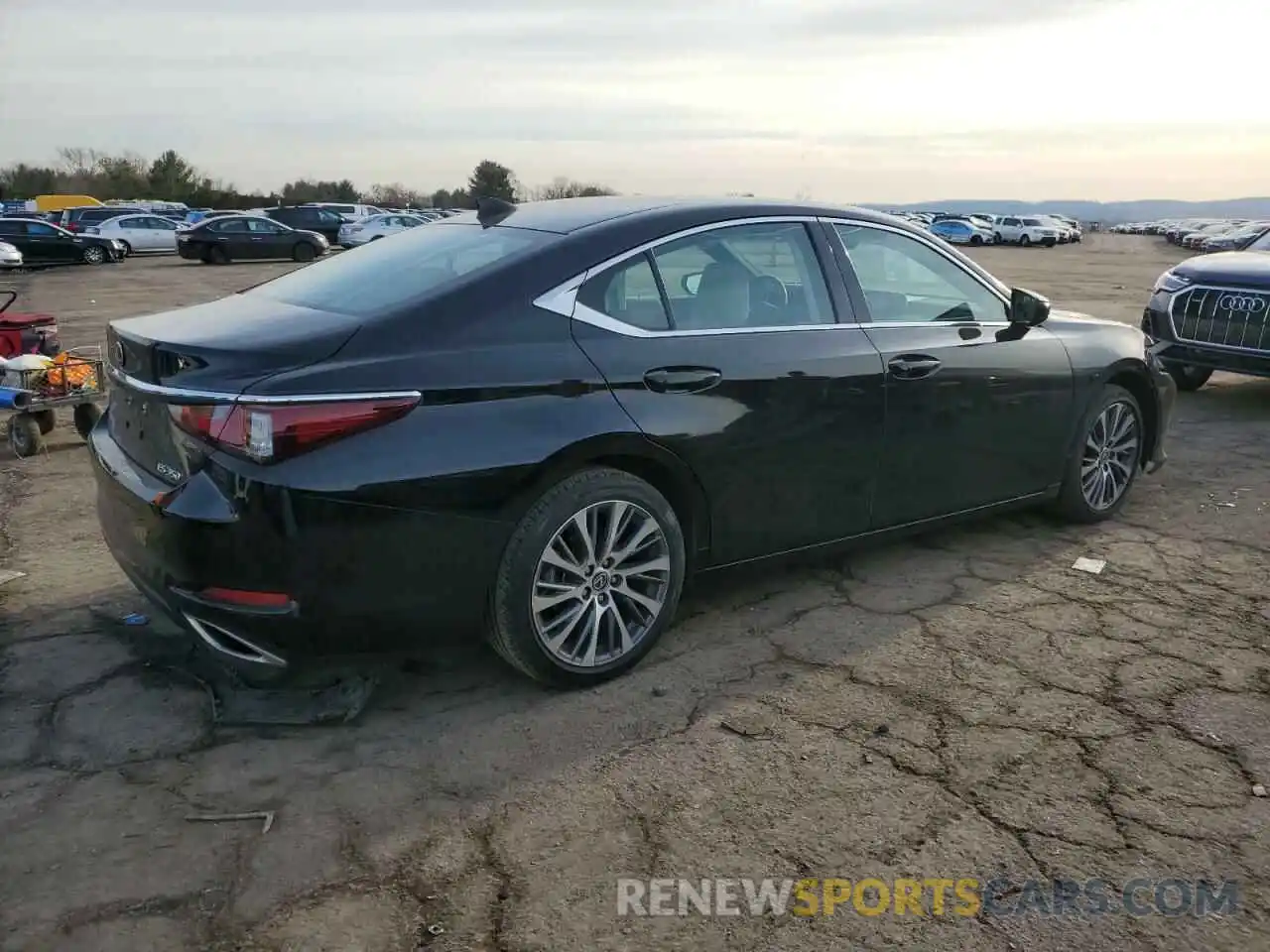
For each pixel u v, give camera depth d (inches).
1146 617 158.7
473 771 116.0
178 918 92.0
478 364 121.0
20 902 93.5
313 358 113.7
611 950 88.5
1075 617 158.6
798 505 151.9
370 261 148.8
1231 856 101.1
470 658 144.3
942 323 168.6
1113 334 200.2
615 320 133.3
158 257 1358.3
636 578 137.6
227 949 88.3
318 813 107.8
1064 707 130.4
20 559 181.8
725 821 106.5
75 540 192.5
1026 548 189.5
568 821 106.6
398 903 94.3
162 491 116.6
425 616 120.8
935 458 167.3
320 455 111.5
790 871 98.9
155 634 149.7
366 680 133.3
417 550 117.5
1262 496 223.6
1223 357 309.6
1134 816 107.5
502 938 89.8
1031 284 863.7
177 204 2393.0
